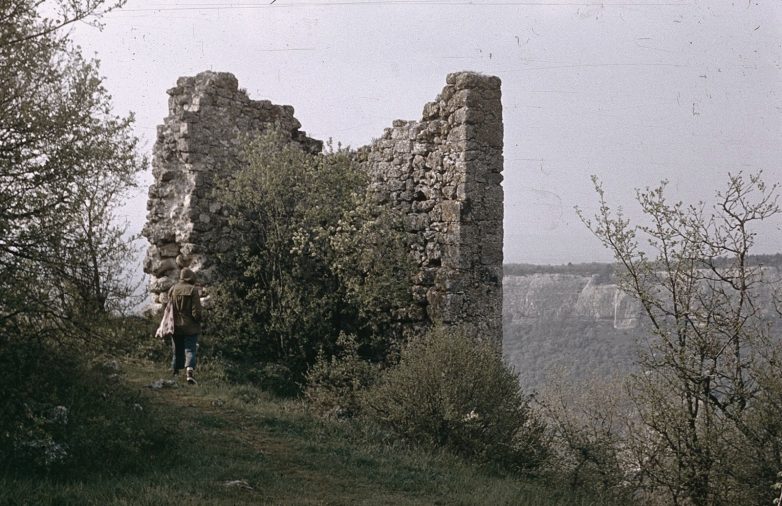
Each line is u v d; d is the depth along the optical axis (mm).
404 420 10508
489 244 14094
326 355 13891
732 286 9039
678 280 9164
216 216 14773
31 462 7117
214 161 14930
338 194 14609
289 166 14500
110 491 6754
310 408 11312
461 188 13781
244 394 11445
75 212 8656
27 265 8266
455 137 13984
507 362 11383
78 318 8648
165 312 11789
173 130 14969
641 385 9312
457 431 10391
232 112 15383
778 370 8891
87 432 7695
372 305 13844
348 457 9148
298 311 13570
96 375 9477
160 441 8281
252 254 14742
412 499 7879
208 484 7301
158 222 15000
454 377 10680
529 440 10695
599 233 9367
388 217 14406
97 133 9195
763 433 8922
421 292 14062
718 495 9031
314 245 13914
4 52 8453
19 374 7953
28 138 8406
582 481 9938
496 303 14156
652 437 9453
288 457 8812
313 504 7234
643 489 9750
